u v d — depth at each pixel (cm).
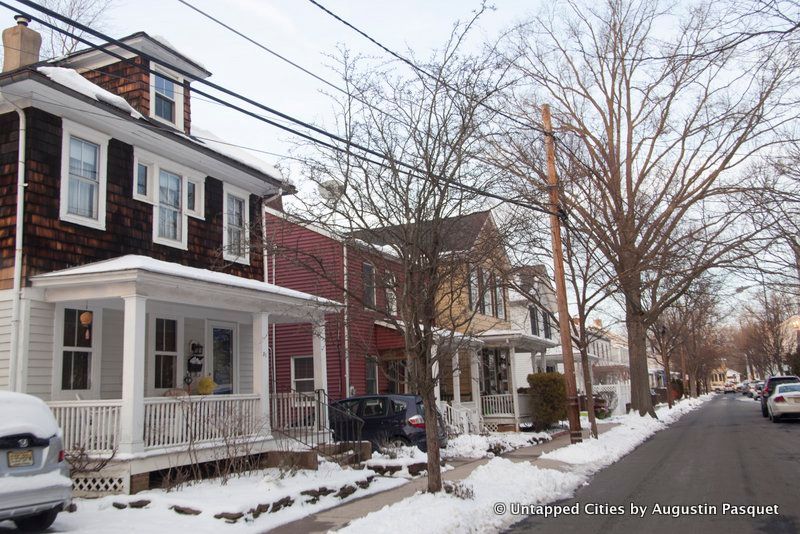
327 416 1457
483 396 2383
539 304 1958
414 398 1546
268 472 1145
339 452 1324
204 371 1449
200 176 1459
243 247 1244
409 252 938
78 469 952
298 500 945
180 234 1391
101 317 1207
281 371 2123
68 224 1130
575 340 1830
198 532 768
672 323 4478
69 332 1137
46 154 1110
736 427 2438
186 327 1415
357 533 741
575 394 1683
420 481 1184
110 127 1234
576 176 2288
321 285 1733
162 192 1364
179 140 1354
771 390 2972
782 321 6038
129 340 1002
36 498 707
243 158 1631
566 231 1931
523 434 2075
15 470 703
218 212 1510
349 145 982
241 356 1578
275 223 1440
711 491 1056
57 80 1104
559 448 1723
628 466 1424
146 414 1022
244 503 848
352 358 2039
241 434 1160
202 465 1159
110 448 988
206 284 1108
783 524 802
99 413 1006
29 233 1062
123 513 848
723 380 15700
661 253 2362
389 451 1393
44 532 750
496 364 2764
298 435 1365
